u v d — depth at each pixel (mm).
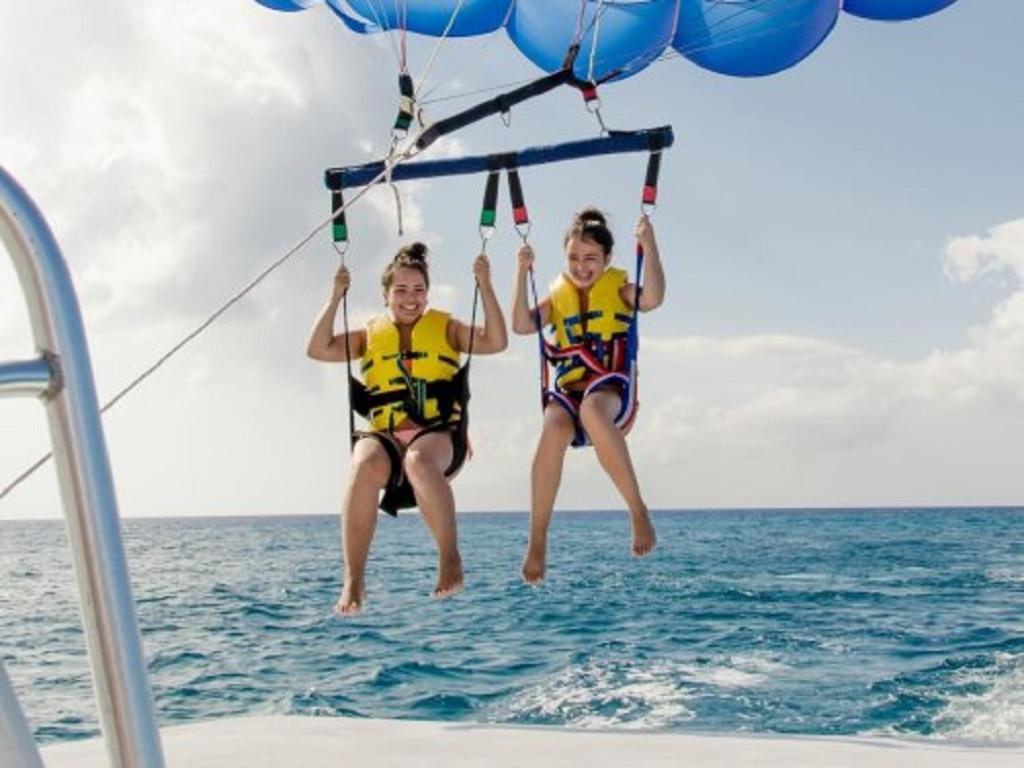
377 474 5242
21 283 1543
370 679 13648
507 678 13617
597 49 6492
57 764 4203
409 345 5430
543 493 5320
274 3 6969
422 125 5445
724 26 6387
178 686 13438
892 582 28812
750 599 23984
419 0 6504
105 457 1536
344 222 5363
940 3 6359
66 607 23266
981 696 12047
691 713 11422
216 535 102812
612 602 23328
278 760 4188
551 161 5316
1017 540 60281
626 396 5371
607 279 5469
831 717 11164
